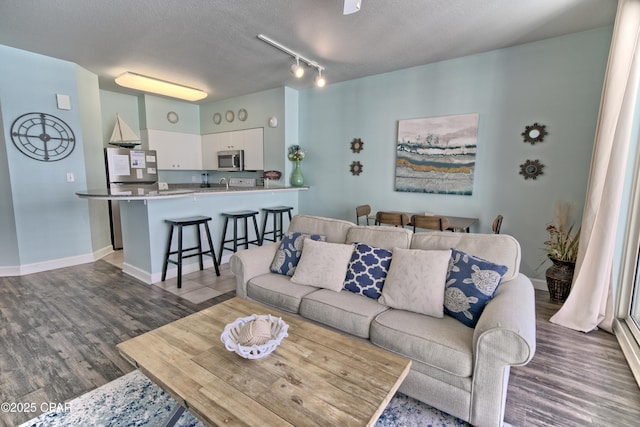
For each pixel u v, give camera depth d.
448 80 3.67
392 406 1.67
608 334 2.40
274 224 4.62
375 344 1.73
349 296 2.07
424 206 3.98
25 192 3.62
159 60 3.73
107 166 4.58
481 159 3.54
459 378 1.47
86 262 4.15
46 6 2.51
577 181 3.04
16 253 3.61
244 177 6.05
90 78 4.21
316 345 1.44
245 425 0.99
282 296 2.16
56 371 1.91
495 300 1.64
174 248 3.59
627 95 2.17
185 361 1.31
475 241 2.01
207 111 6.12
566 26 2.80
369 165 4.42
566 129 3.05
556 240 3.08
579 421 1.57
